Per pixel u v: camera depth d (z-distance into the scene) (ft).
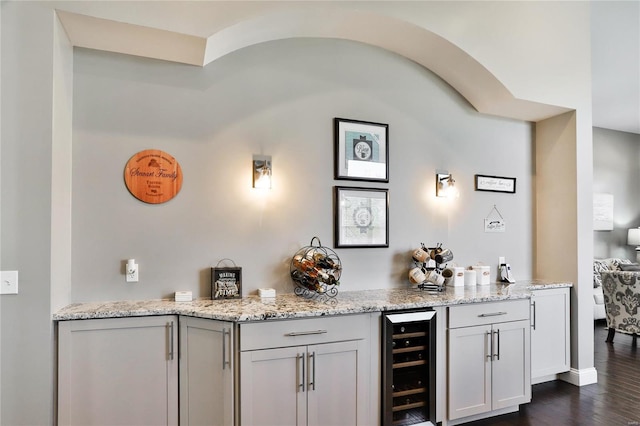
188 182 8.63
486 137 11.87
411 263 10.65
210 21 7.59
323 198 9.75
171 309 7.48
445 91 11.31
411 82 10.86
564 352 11.34
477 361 9.11
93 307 7.52
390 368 8.18
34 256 6.75
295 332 7.46
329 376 7.72
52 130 6.89
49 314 6.79
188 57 8.39
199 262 8.66
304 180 9.58
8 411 6.63
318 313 7.57
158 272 8.38
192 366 7.39
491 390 9.23
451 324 8.82
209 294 8.71
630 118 21.15
